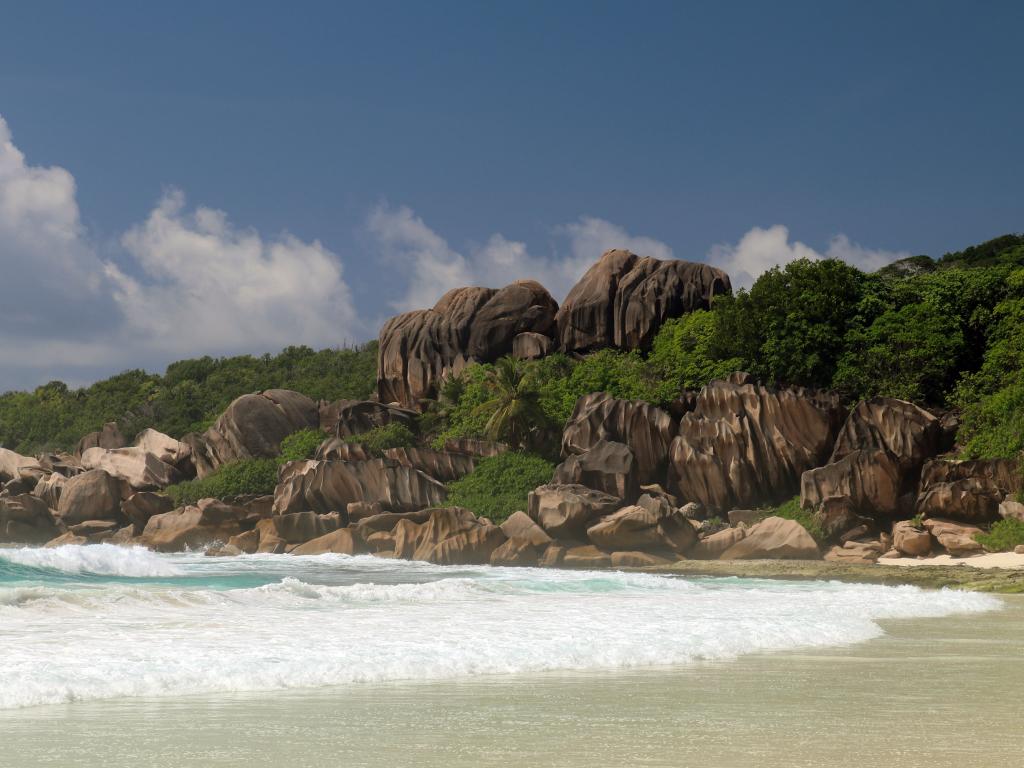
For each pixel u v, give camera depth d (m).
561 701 7.81
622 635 12.48
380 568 36.03
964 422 45.00
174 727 6.60
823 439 45.28
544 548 41.75
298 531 47.66
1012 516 37.72
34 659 9.57
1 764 5.37
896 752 5.70
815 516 40.91
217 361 106.94
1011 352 47.91
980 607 19.81
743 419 46.25
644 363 58.81
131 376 107.44
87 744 5.99
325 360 100.25
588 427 49.12
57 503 58.91
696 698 7.98
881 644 12.74
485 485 49.34
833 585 26.23
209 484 56.59
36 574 26.16
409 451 52.44
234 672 9.01
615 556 39.84
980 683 8.91
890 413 43.78
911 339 50.84
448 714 7.17
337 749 5.86
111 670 8.91
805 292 54.75
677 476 46.69
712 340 56.78
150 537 50.84
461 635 12.35
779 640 12.66
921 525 39.28
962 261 81.69
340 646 11.01
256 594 17.78
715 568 37.34
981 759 5.49
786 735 6.28
